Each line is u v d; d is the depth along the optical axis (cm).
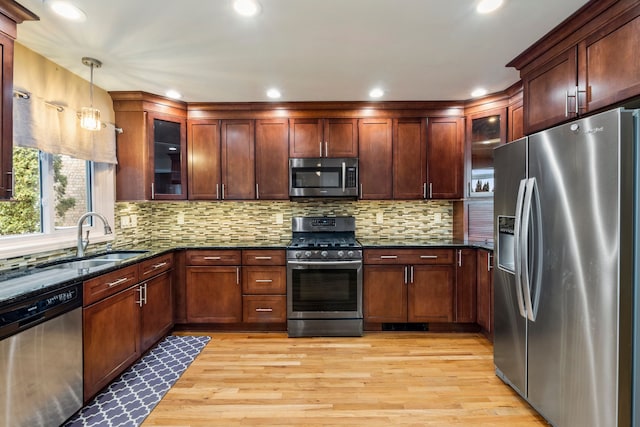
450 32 194
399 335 312
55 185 244
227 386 222
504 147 210
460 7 169
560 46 191
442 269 314
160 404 201
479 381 228
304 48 213
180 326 327
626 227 130
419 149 333
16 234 212
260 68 245
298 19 179
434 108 330
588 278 144
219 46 210
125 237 318
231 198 335
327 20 181
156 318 279
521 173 191
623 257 131
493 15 177
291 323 310
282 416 190
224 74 256
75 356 182
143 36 197
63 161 253
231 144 333
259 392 215
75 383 181
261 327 326
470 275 312
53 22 181
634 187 130
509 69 250
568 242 154
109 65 237
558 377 162
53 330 166
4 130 159
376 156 334
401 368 247
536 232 175
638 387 132
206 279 319
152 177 306
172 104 319
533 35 197
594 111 169
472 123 325
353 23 184
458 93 305
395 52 220
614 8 154
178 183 328
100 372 204
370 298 315
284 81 271
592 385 143
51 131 223
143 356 267
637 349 132
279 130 334
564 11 172
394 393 213
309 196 329
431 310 314
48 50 212
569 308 154
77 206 267
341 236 363
